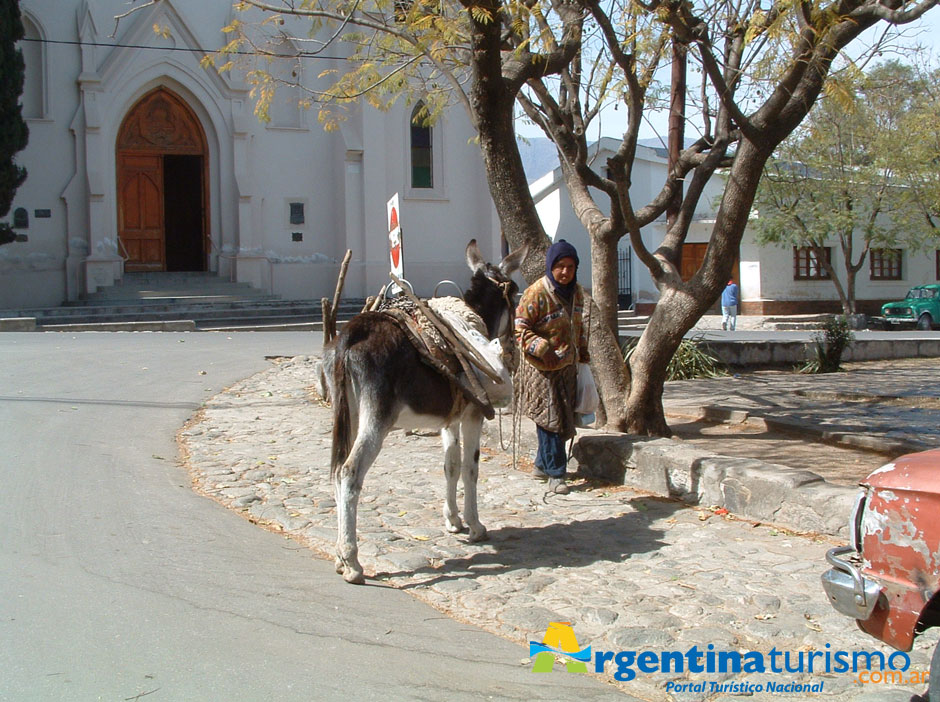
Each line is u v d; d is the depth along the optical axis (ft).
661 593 18.13
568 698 14.06
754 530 22.17
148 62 85.71
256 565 19.57
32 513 22.38
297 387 43.73
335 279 93.40
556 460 25.63
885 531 12.07
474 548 21.02
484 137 30.22
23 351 52.06
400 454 30.68
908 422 36.11
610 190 32.04
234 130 88.38
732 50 33.50
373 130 91.50
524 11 29.45
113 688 13.78
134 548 20.29
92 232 83.56
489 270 21.71
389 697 13.85
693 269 114.93
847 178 97.86
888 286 122.11
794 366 59.31
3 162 73.72
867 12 26.53
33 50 82.53
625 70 28.17
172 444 31.32
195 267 95.45
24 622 16.02
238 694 13.75
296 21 87.10
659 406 31.78
